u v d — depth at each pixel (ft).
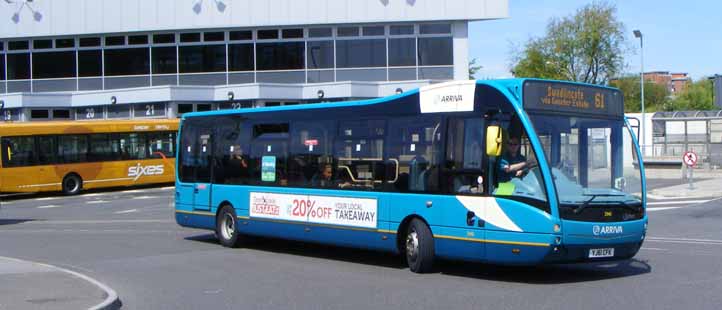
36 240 58.65
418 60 133.28
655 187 104.78
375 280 37.60
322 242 44.73
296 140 46.96
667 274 37.86
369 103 42.16
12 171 107.45
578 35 216.95
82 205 95.09
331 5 133.28
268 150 49.08
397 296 33.12
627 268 40.22
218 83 139.85
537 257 33.88
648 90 315.78
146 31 140.97
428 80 131.75
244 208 50.65
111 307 30.78
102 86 144.05
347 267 42.39
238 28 138.31
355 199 42.42
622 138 37.37
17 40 146.82
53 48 145.89
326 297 33.24
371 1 131.95
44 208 92.89
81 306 30.14
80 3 141.90
